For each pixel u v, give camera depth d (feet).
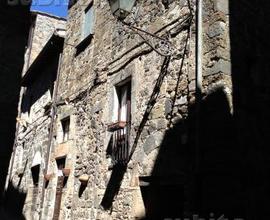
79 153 23.95
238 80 14.16
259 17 16.22
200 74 14.28
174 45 16.69
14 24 18.97
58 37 31.60
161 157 15.84
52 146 28.68
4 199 39.81
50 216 26.04
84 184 22.03
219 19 14.37
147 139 17.01
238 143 12.94
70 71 28.86
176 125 15.42
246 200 12.27
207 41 14.64
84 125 24.26
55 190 26.71
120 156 18.72
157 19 18.35
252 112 14.29
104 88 22.54
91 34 25.91
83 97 25.30
